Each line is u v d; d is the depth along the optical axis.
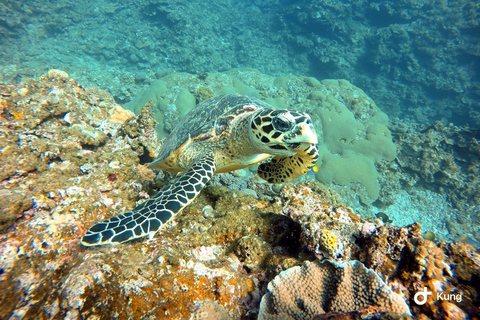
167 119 1.55
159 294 0.28
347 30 3.01
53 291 0.28
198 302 0.30
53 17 2.64
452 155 1.54
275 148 0.47
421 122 2.78
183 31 2.69
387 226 0.35
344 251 0.36
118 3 2.87
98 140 0.73
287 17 3.26
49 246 0.33
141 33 2.70
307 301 0.30
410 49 2.92
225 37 3.23
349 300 0.29
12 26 2.43
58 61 2.44
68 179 0.48
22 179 0.49
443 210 1.40
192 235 0.39
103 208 0.45
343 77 2.90
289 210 0.49
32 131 0.65
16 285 0.29
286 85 1.85
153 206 0.39
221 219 0.44
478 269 0.28
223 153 0.55
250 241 0.39
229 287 0.33
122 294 0.27
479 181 1.41
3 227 0.37
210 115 0.60
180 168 0.62
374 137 1.53
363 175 1.39
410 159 1.55
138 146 0.75
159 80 1.72
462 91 2.77
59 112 0.73
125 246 0.33
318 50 2.96
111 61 2.61
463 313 0.26
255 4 4.07
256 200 0.54
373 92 2.90
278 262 0.37
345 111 1.62
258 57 3.11
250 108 0.55
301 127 0.42
